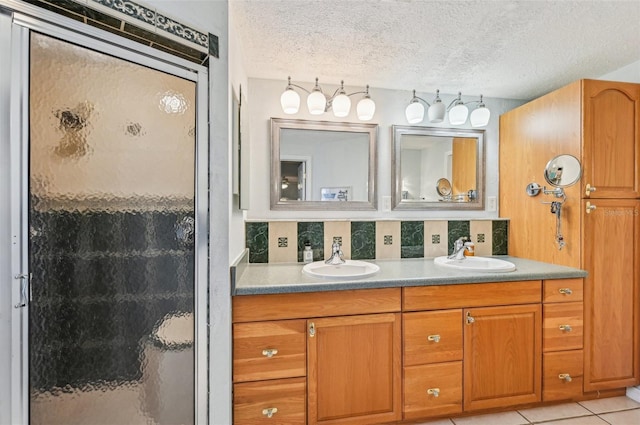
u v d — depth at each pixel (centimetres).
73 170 109
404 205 247
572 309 192
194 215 139
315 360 164
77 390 112
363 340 170
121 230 121
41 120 102
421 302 176
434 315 177
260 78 226
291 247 224
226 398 146
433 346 176
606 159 196
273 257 222
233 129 160
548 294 189
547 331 189
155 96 128
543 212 222
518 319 186
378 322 171
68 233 109
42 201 103
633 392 199
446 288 179
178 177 135
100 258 116
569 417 183
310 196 234
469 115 258
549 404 195
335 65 207
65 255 108
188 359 138
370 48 186
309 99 208
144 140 125
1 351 95
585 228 193
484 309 182
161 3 125
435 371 177
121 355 122
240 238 191
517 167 244
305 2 145
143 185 126
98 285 116
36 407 102
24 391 99
